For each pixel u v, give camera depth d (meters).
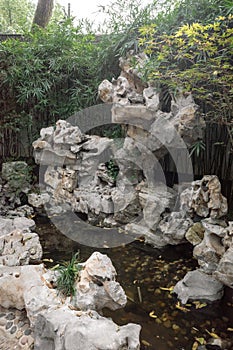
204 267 2.15
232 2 2.04
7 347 1.58
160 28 2.88
